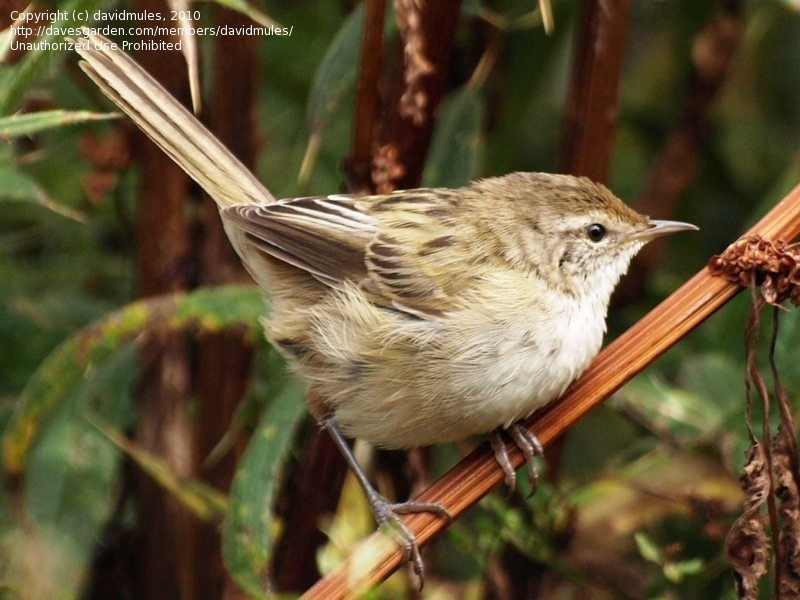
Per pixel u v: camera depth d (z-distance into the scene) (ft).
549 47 34.17
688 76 35.45
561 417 24.99
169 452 30.50
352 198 27.50
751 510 19.88
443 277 26.40
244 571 24.49
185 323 26.86
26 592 27.45
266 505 24.91
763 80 38.93
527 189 27.86
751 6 35.37
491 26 31.99
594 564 29.48
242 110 29.66
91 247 34.17
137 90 27.58
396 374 26.11
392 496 30.50
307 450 28.76
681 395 29.89
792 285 20.15
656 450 29.30
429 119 26.99
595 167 29.53
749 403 19.99
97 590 31.24
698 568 26.50
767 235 20.81
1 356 31.63
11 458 26.00
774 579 20.10
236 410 30.22
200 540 30.42
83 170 33.17
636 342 23.27
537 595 30.25
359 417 26.89
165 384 30.55
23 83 22.00
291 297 27.99
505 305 26.00
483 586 30.12
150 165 29.96
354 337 26.55
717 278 21.66
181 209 30.32
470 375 25.49
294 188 34.65
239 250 28.96
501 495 31.40
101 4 22.03
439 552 32.04
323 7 35.55
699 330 33.91
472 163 30.25
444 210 27.58
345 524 28.48
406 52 25.32
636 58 39.58
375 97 26.11
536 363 25.53
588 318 26.99
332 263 27.14
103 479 29.01
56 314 32.50
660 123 39.27
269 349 29.94
